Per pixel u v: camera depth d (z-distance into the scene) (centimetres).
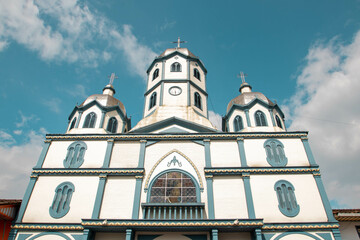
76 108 2680
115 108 2719
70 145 2231
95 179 2028
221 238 1752
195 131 2367
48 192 1973
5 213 1903
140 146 2197
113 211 1872
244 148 2159
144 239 1759
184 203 1839
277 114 2662
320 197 1894
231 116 2714
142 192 1956
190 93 2809
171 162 2103
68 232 1789
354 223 1986
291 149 2158
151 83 3080
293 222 1786
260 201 1884
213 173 2002
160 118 2494
